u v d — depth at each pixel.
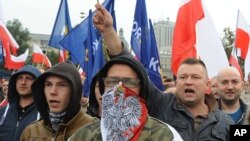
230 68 4.66
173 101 3.71
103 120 2.46
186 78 3.58
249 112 3.54
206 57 6.13
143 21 6.25
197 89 3.56
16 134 4.21
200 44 6.13
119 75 2.45
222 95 4.65
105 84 2.51
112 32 3.30
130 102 2.43
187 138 3.48
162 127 2.37
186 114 3.57
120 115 2.41
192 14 6.02
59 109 3.28
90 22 6.75
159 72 6.12
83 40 7.23
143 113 2.43
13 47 9.51
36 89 3.43
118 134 2.38
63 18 8.05
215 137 3.45
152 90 3.67
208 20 6.14
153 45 6.24
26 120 4.25
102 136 2.42
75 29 7.23
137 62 2.49
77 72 3.37
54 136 3.31
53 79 3.27
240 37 7.91
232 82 4.57
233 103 4.61
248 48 7.81
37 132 3.41
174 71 5.88
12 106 4.39
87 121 3.36
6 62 9.53
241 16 7.93
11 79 4.38
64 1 8.06
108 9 6.31
